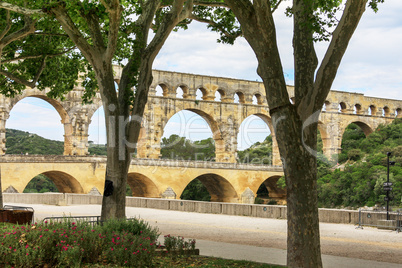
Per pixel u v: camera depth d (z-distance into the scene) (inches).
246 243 898.1
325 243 916.0
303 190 584.1
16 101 2704.2
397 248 856.3
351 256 761.0
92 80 1336.1
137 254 541.3
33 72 1336.1
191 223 1261.1
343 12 585.3
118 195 855.7
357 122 4195.4
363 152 3956.7
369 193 3152.1
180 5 906.1
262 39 605.9
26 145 4667.8
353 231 1114.7
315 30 606.9
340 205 3302.2
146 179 2974.9
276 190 3902.6
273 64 605.6
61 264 516.4
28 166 2539.4
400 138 4013.3
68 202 2017.7
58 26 1189.1
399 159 3425.2
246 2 608.4
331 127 3966.5
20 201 2005.4
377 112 4274.1
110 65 845.2
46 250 522.0
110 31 792.3
